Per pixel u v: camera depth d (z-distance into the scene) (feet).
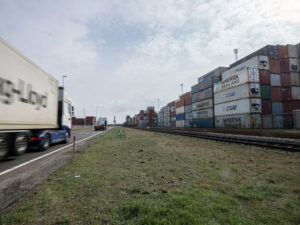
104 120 126.72
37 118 25.18
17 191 10.84
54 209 8.44
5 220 7.43
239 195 10.06
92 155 23.16
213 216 7.74
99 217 7.65
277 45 86.99
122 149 28.81
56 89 32.55
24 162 19.60
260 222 7.29
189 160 20.16
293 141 34.71
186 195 9.96
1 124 17.69
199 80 134.72
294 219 7.56
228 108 84.02
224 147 31.76
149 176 13.88
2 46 17.75
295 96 80.18
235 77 79.61
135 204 8.46
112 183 12.19
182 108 147.13
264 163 18.80
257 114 71.77
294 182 12.59
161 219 7.34
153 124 247.91
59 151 27.61
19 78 20.67
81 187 11.38
